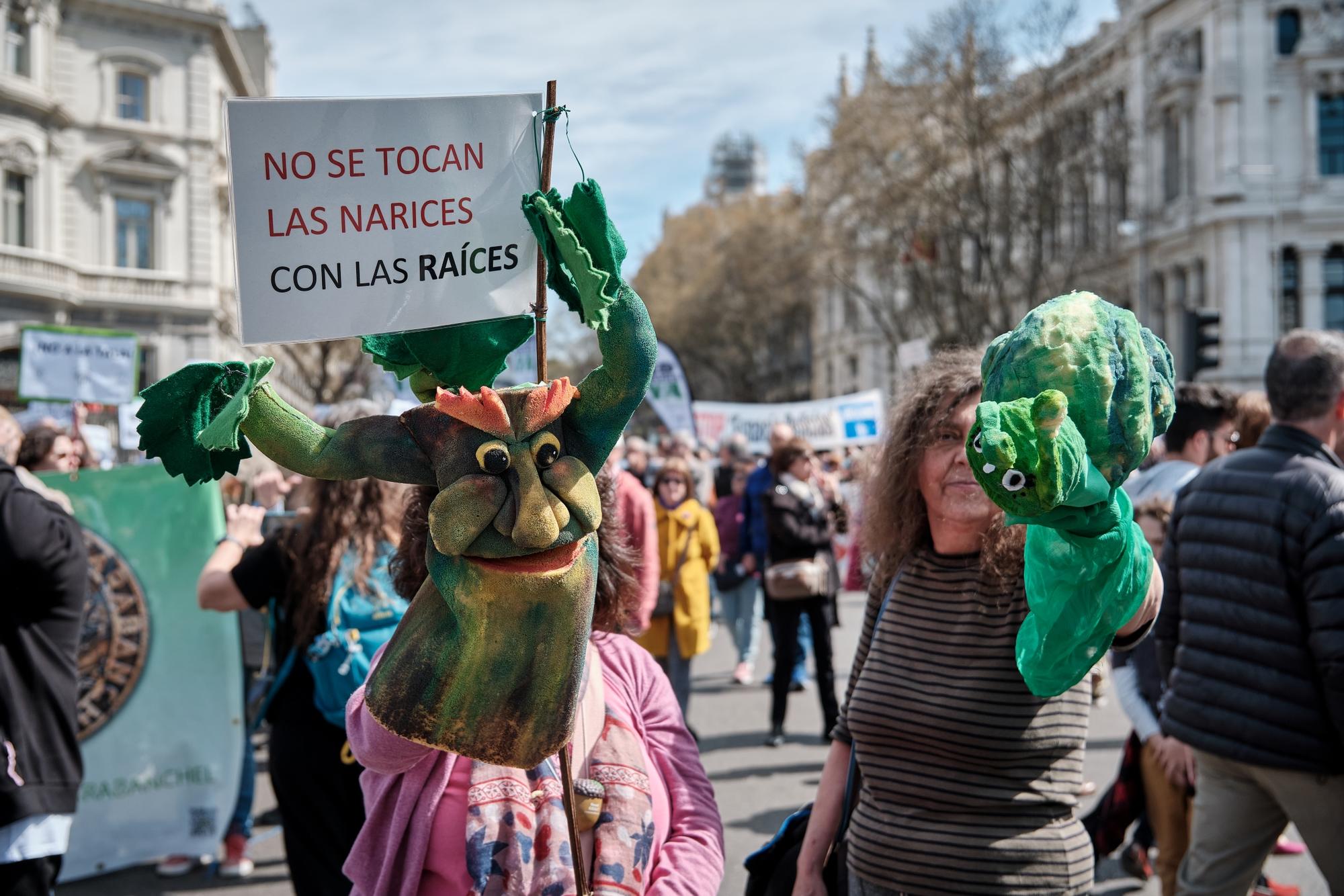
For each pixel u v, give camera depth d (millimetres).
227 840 4844
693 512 6531
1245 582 2840
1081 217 30109
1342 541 2691
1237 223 33812
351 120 1360
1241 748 2820
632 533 5500
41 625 2957
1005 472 1094
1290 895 4152
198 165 35719
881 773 2172
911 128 28234
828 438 15352
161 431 1281
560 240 1239
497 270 1404
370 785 1813
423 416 1301
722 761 6570
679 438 9914
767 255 46188
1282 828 2979
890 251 29953
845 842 2348
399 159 1374
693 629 6457
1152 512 3877
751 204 51625
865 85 28984
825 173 31312
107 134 34219
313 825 3189
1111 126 29188
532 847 1680
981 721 2047
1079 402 1234
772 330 54000
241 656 4848
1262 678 2803
